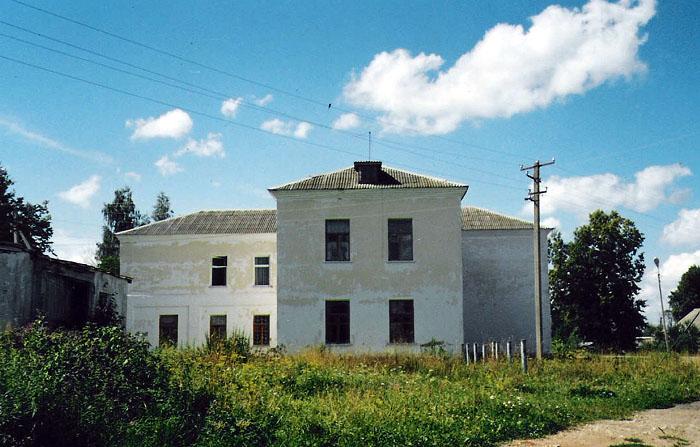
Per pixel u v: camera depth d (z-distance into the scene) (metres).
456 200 30.03
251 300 36.06
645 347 46.81
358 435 10.18
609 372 20.44
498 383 16.44
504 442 10.83
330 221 30.33
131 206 61.62
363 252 29.86
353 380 16.27
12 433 8.27
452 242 29.73
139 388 10.28
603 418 13.45
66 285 20.77
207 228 37.31
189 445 9.34
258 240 36.62
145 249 36.81
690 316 73.25
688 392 17.42
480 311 36.66
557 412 13.36
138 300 36.25
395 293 29.52
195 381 11.38
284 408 11.66
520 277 36.84
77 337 11.03
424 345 27.80
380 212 30.14
